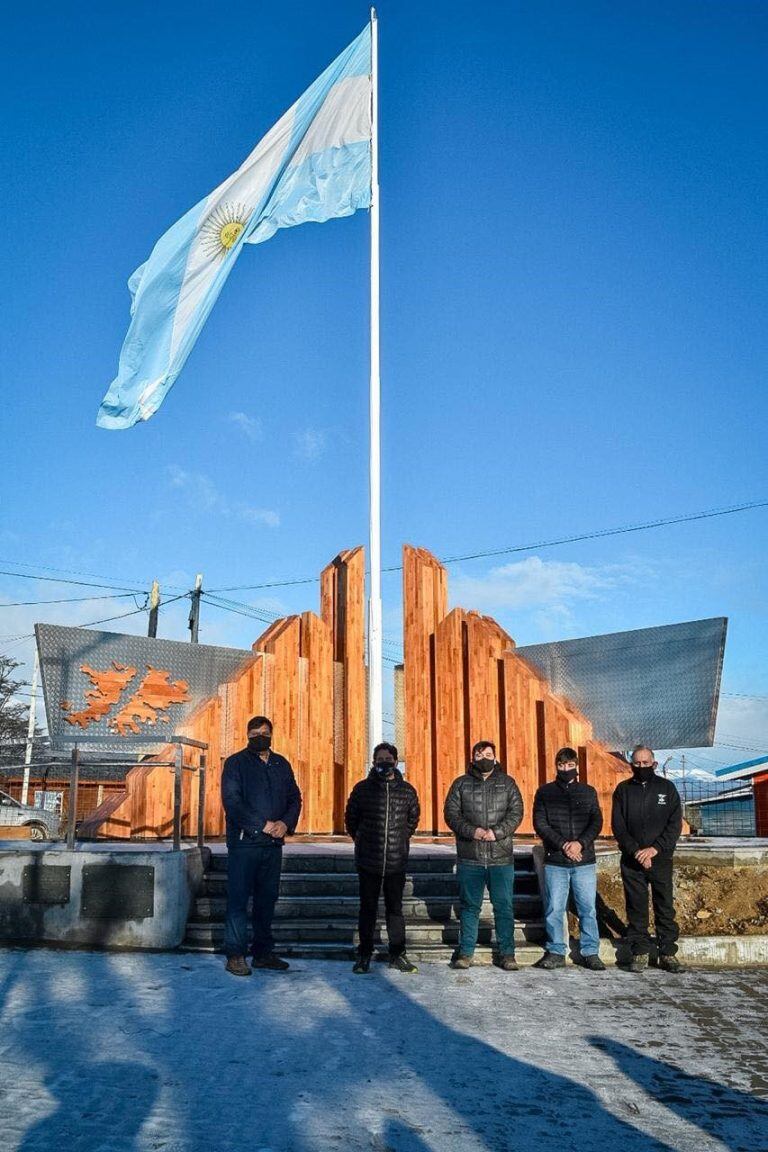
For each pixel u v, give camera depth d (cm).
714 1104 449
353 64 1366
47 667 1156
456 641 1358
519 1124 421
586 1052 530
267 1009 613
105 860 820
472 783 790
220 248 1308
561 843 777
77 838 1161
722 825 2594
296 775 1315
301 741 1334
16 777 2841
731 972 759
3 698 4916
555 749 1241
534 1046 541
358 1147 391
